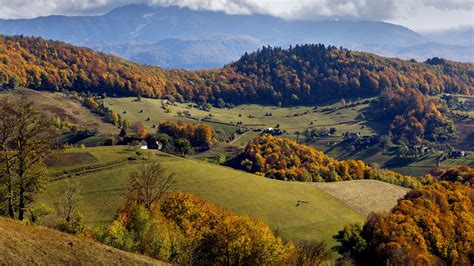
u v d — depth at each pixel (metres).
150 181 80.56
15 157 53.44
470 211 98.88
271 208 101.69
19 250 36.31
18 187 53.81
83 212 83.62
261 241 61.97
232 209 97.44
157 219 66.19
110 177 101.56
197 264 58.72
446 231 88.81
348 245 88.25
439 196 103.19
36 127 55.72
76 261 38.75
